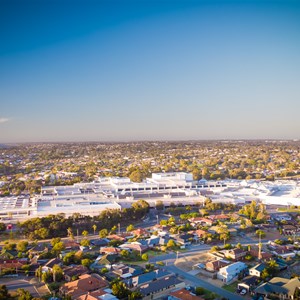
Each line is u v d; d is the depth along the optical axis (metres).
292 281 156.00
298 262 191.62
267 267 175.75
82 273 172.38
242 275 174.62
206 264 183.25
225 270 172.62
